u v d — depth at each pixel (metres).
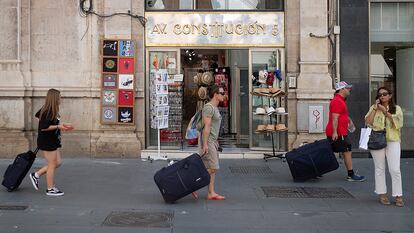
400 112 8.16
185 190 8.05
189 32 13.22
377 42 13.55
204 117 8.29
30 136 12.66
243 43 13.26
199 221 7.16
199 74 13.92
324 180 10.30
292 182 10.05
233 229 6.78
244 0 13.46
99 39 12.78
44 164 11.83
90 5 12.73
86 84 12.79
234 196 8.80
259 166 11.90
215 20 13.23
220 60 13.98
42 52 12.77
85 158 12.68
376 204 8.28
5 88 12.45
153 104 12.89
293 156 9.92
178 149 13.30
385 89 8.15
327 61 12.99
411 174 11.05
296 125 13.02
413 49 13.61
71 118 12.79
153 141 13.38
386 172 10.96
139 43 13.00
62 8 12.77
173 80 13.32
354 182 10.10
